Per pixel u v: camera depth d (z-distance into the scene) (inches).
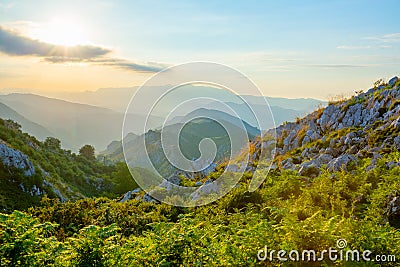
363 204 440.1
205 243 210.4
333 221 256.1
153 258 203.3
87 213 458.0
